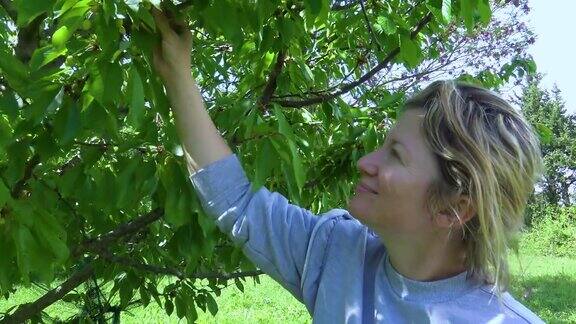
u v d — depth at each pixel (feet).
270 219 5.11
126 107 6.47
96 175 5.83
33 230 4.65
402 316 4.42
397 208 4.40
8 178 5.25
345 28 8.09
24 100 5.55
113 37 4.36
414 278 4.49
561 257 57.52
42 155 5.25
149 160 5.41
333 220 5.07
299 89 7.82
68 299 9.10
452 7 5.97
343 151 7.95
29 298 20.16
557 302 31.27
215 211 5.14
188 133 5.06
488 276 4.38
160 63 4.92
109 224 7.31
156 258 8.54
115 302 9.83
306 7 5.82
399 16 7.45
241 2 4.93
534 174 4.41
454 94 4.35
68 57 4.95
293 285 5.12
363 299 4.60
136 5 4.17
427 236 4.43
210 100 9.29
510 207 4.33
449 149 4.22
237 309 26.35
